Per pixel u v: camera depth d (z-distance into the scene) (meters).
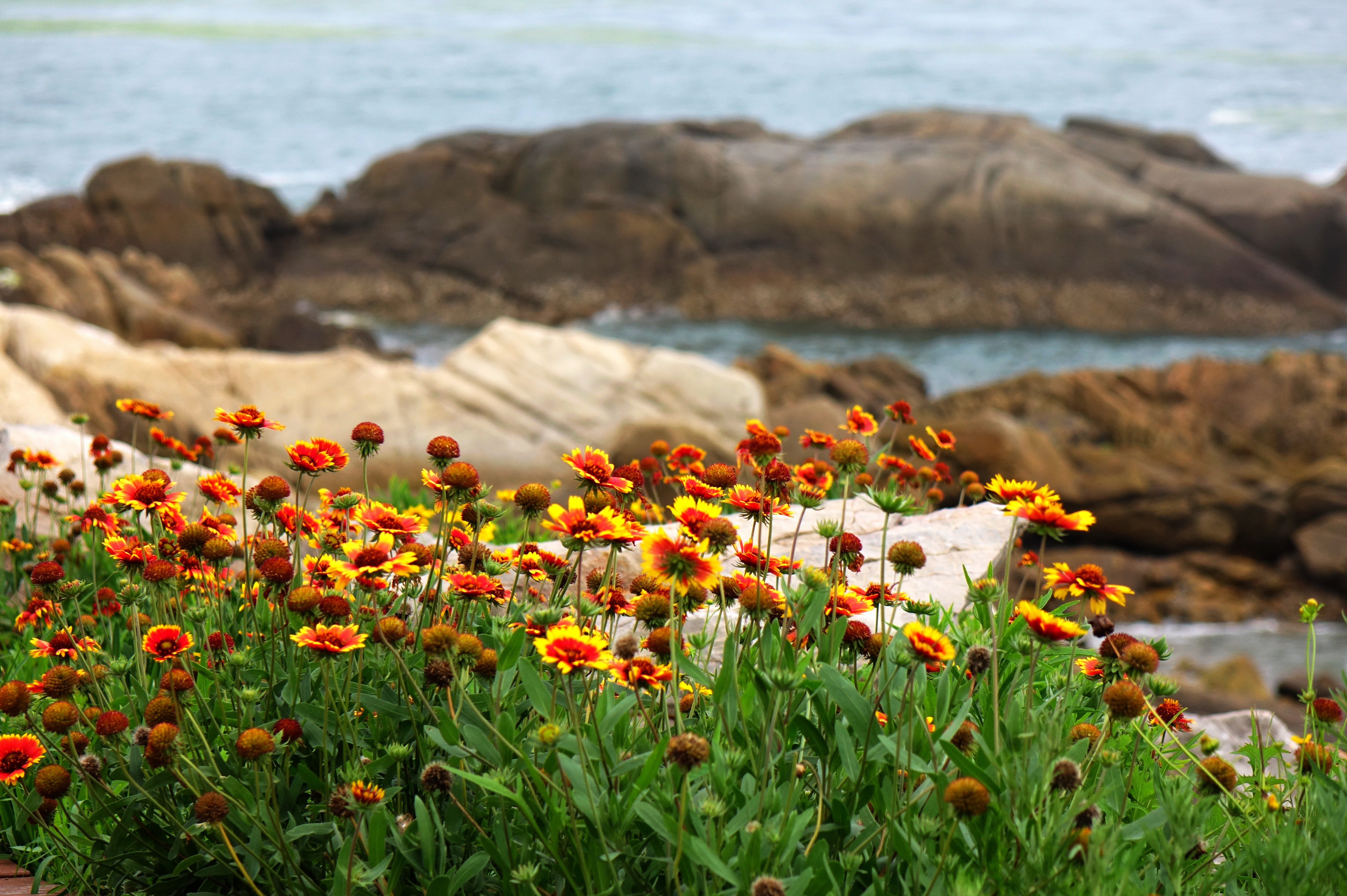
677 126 50.12
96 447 5.36
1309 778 2.84
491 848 2.49
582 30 127.75
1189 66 106.44
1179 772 3.30
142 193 40.00
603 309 42.50
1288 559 20.58
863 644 2.82
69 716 2.58
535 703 2.45
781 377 26.95
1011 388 26.53
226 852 2.66
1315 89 94.75
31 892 2.97
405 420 14.58
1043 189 45.28
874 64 106.56
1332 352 40.69
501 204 45.31
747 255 44.50
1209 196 46.50
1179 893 2.32
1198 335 43.09
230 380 14.51
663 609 2.71
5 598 4.97
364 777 2.49
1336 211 44.88
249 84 91.62
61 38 113.62
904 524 4.96
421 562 2.96
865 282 44.38
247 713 2.68
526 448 14.92
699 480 4.25
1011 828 2.30
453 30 126.00
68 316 26.94
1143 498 20.84
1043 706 2.80
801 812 2.58
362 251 43.22
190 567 3.21
